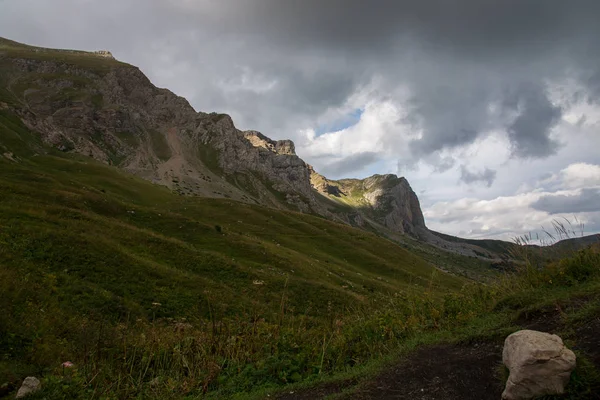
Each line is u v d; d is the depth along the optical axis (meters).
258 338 10.13
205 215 75.25
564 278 9.28
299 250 63.34
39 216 30.58
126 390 8.13
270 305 28.42
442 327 8.97
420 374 6.46
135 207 52.62
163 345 10.35
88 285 21.69
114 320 18.78
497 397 5.27
